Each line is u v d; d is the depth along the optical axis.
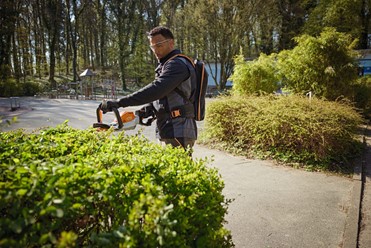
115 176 1.57
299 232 3.02
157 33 2.63
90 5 37.72
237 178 4.62
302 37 9.36
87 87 24.83
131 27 35.56
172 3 31.09
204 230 1.54
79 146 2.28
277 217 3.33
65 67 43.31
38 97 24.78
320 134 5.25
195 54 28.33
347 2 20.97
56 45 41.47
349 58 8.85
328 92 8.70
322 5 22.89
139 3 34.28
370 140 7.32
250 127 6.13
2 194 1.29
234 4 22.05
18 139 2.33
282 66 9.38
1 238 1.20
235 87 9.73
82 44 43.88
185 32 27.38
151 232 1.28
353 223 3.19
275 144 5.84
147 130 8.10
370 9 21.89
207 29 23.14
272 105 6.38
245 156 5.88
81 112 13.33
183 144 2.68
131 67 38.00
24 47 33.59
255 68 9.34
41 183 1.38
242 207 3.57
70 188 1.38
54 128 2.76
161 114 2.71
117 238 1.28
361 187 4.29
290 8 25.33
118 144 2.29
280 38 25.80
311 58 8.81
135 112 2.75
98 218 1.57
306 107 6.14
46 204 1.27
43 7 33.56
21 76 33.28
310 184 4.39
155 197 1.44
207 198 1.65
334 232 3.02
